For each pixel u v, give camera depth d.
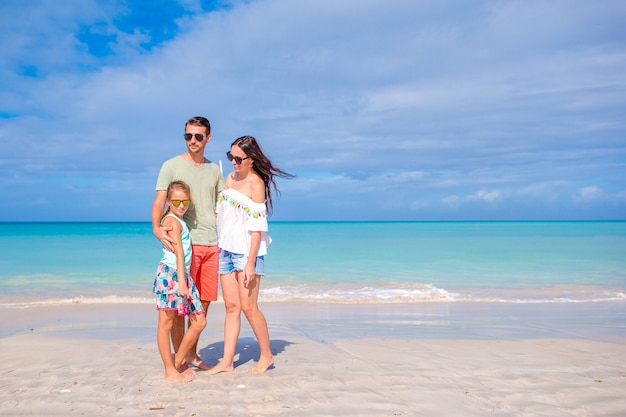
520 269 15.16
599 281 12.63
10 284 11.95
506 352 5.28
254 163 4.40
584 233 42.84
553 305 9.16
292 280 12.94
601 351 5.35
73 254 19.44
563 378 4.26
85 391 3.78
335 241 30.59
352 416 3.26
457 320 7.52
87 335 6.27
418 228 64.38
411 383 4.04
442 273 14.29
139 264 16.11
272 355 4.98
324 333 6.44
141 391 3.76
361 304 9.22
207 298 4.55
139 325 7.01
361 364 4.63
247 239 4.33
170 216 4.14
